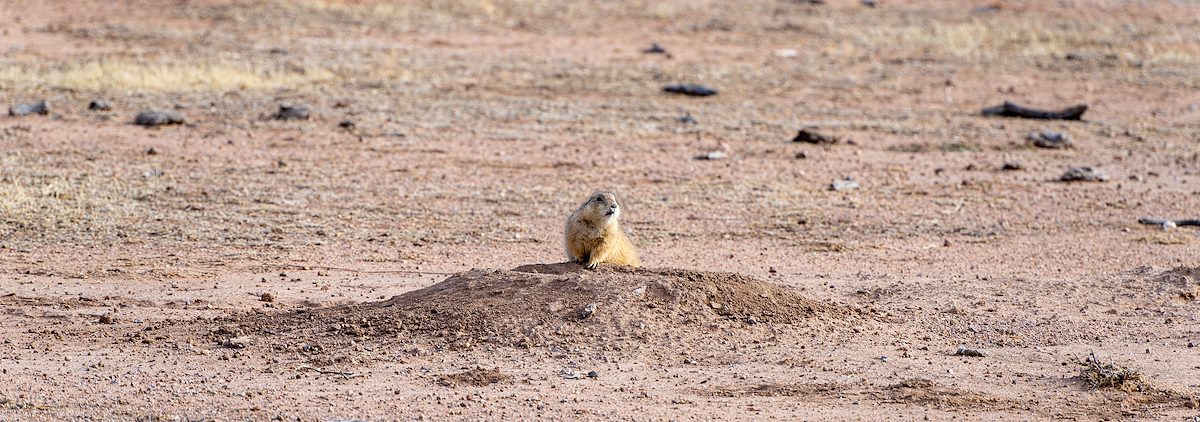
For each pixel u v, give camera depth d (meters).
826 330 40.75
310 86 106.94
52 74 105.75
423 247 58.88
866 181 80.06
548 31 139.38
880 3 166.50
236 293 48.09
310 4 143.62
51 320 43.09
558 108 102.69
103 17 131.88
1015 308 45.69
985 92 117.75
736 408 32.69
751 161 85.62
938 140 95.81
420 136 89.81
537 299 40.25
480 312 39.84
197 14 135.62
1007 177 82.62
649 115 101.62
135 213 64.31
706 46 136.25
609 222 41.69
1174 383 35.84
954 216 69.56
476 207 68.81
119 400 33.03
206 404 32.72
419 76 113.56
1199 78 125.88
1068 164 88.19
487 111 99.75
